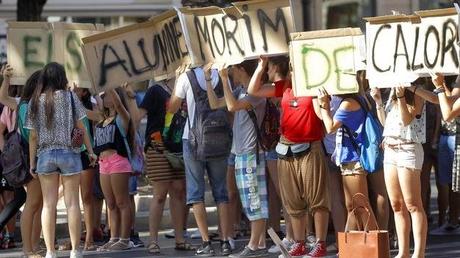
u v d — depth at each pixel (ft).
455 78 124.88
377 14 284.61
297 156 126.41
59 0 264.11
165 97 137.90
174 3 266.98
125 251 143.13
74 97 125.80
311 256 127.85
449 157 149.79
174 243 150.30
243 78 132.46
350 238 107.96
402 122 111.45
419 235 114.11
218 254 135.23
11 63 135.23
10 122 138.21
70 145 124.98
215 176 133.28
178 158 138.31
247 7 123.75
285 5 123.03
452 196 154.51
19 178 129.90
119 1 265.95
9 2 256.93
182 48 129.18
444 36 109.81
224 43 125.39
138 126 144.25
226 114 131.85
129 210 144.36
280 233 144.77
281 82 127.13
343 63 119.65
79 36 134.92
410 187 112.98
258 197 130.52
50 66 125.49
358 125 122.83
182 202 140.56
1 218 136.98
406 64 112.16
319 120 126.00
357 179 123.44
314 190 126.41
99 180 150.00
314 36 119.96
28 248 134.72
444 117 108.17
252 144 129.49
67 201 126.62
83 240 153.99
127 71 130.82
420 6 281.74
